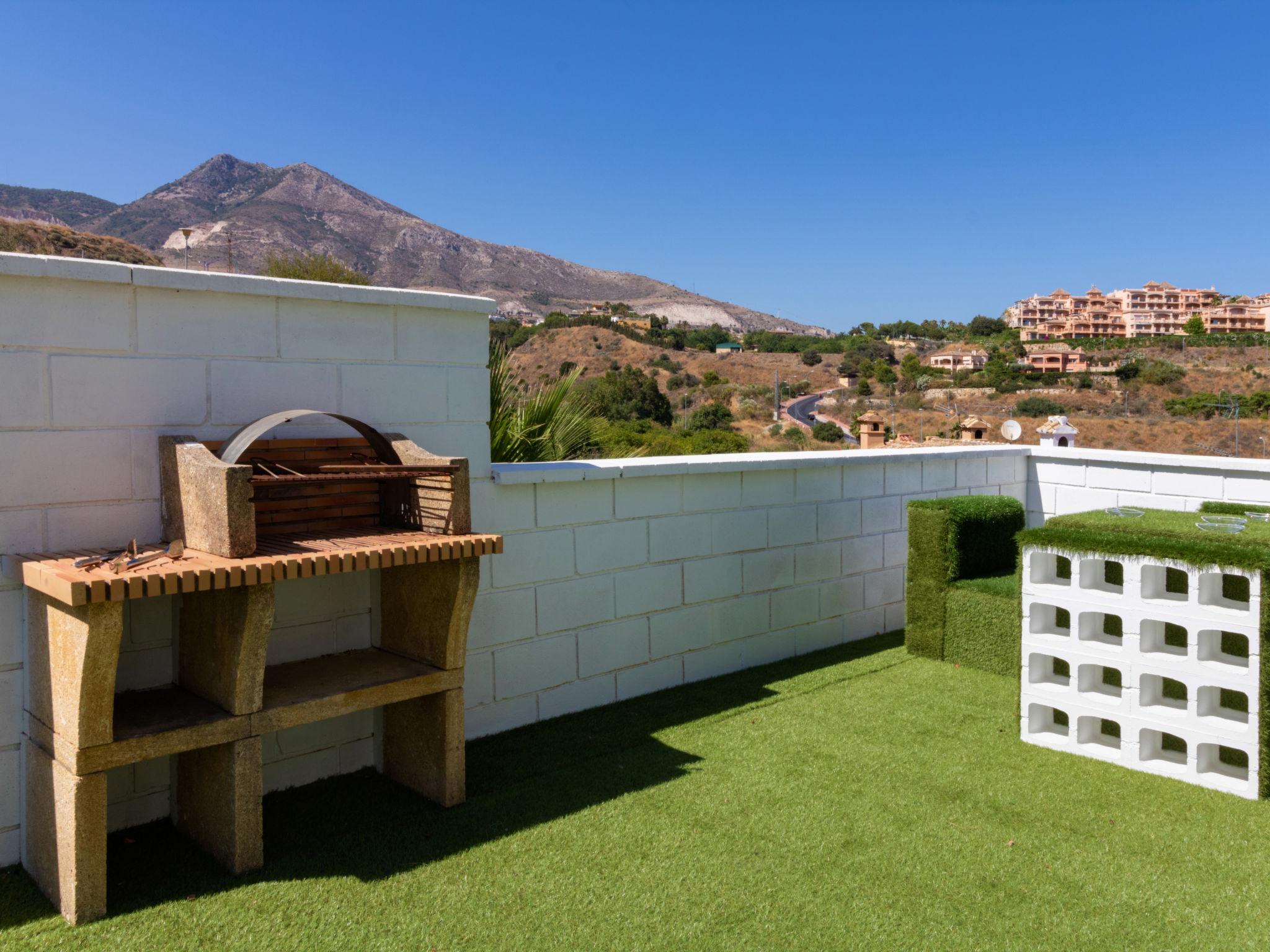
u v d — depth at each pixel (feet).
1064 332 413.80
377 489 11.59
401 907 8.15
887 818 10.07
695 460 15.81
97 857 7.91
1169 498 20.18
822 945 7.48
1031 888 8.46
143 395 9.64
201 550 8.87
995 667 16.11
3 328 8.66
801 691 15.20
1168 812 10.21
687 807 10.39
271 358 10.69
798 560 17.83
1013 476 22.82
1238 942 7.52
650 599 15.25
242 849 8.77
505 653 13.28
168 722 8.45
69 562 8.28
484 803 10.62
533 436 20.47
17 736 8.90
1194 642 10.96
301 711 9.14
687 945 7.48
